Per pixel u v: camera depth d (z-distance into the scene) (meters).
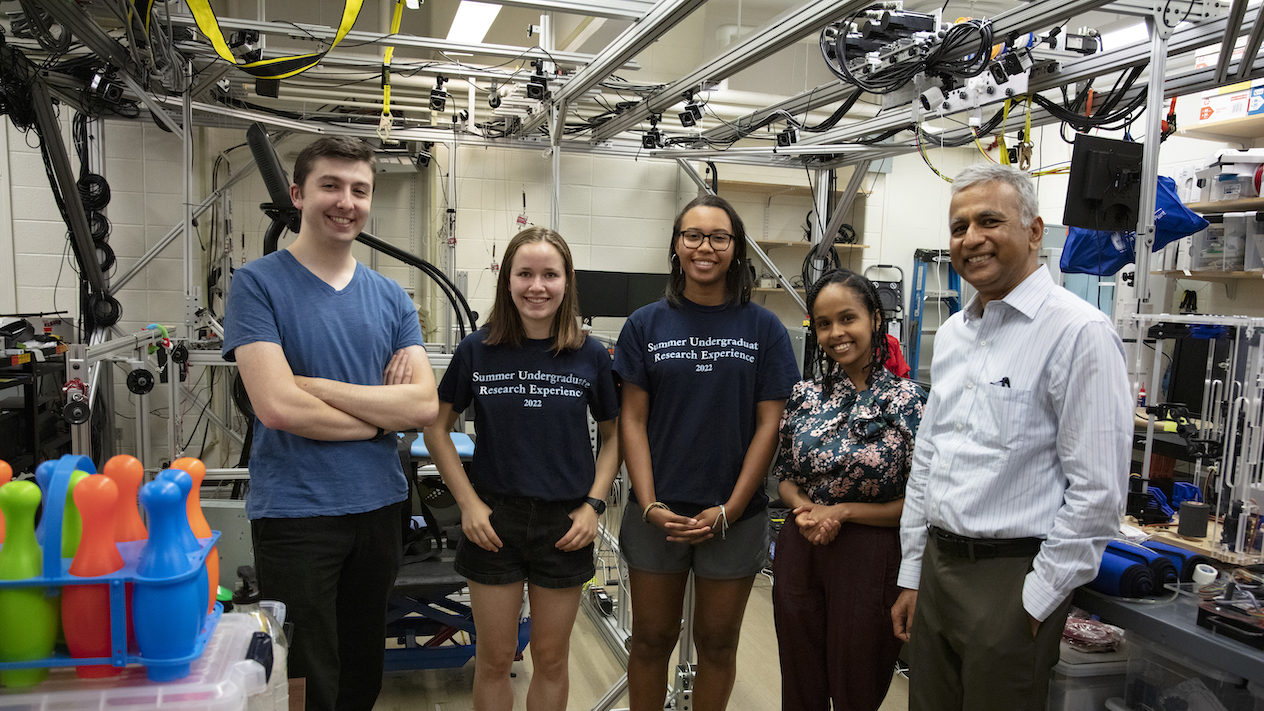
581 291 5.29
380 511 1.60
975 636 1.34
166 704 0.80
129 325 4.72
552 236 1.69
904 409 1.72
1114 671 1.54
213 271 4.79
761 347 1.82
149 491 0.80
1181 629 1.26
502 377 1.70
